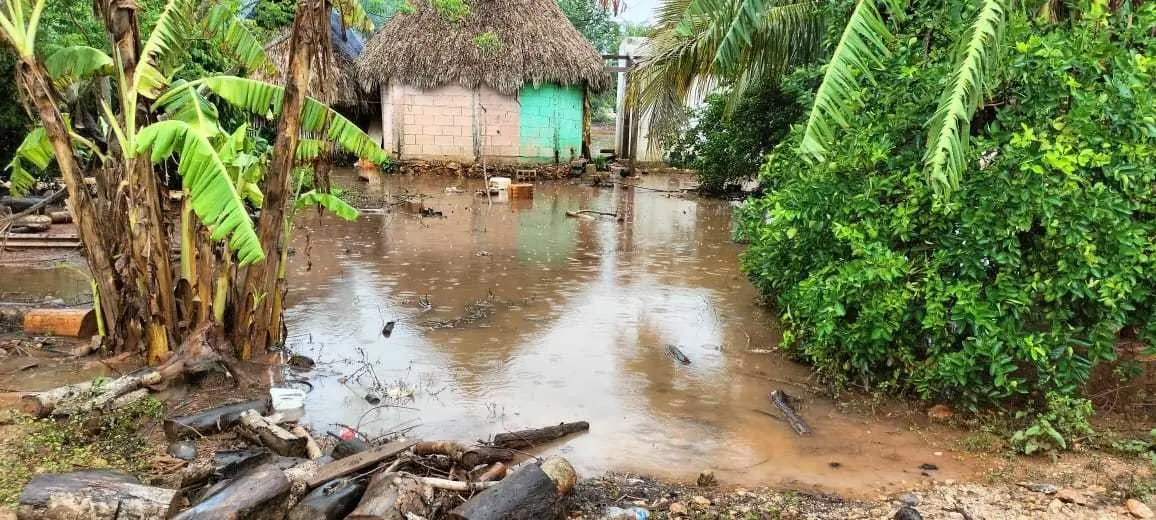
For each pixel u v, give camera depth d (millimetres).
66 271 8727
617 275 9500
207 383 5480
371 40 22594
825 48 8227
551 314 7668
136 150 5082
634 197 18312
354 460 4102
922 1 6113
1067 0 6207
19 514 3473
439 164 22000
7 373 5559
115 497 3516
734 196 18562
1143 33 5402
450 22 21562
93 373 5613
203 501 3434
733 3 6211
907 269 5199
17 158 6254
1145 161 5004
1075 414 4816
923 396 5340
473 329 7102
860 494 4211
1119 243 4852
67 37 9477
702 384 5883
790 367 6297
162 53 5832
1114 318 5004
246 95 6023
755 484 4312
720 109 18203
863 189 5625
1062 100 5102
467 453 4266
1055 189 4820
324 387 5605
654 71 12852
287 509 3643
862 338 5453
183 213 5750
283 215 6137
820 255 5977
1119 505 4094
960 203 5062
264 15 13156
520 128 23000
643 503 4055
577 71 22250
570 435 4898
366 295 8195
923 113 5352
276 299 6332
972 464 4609
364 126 25078
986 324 4926
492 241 11680
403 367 6059
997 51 4016
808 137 4238
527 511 3629
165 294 5734
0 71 10344
